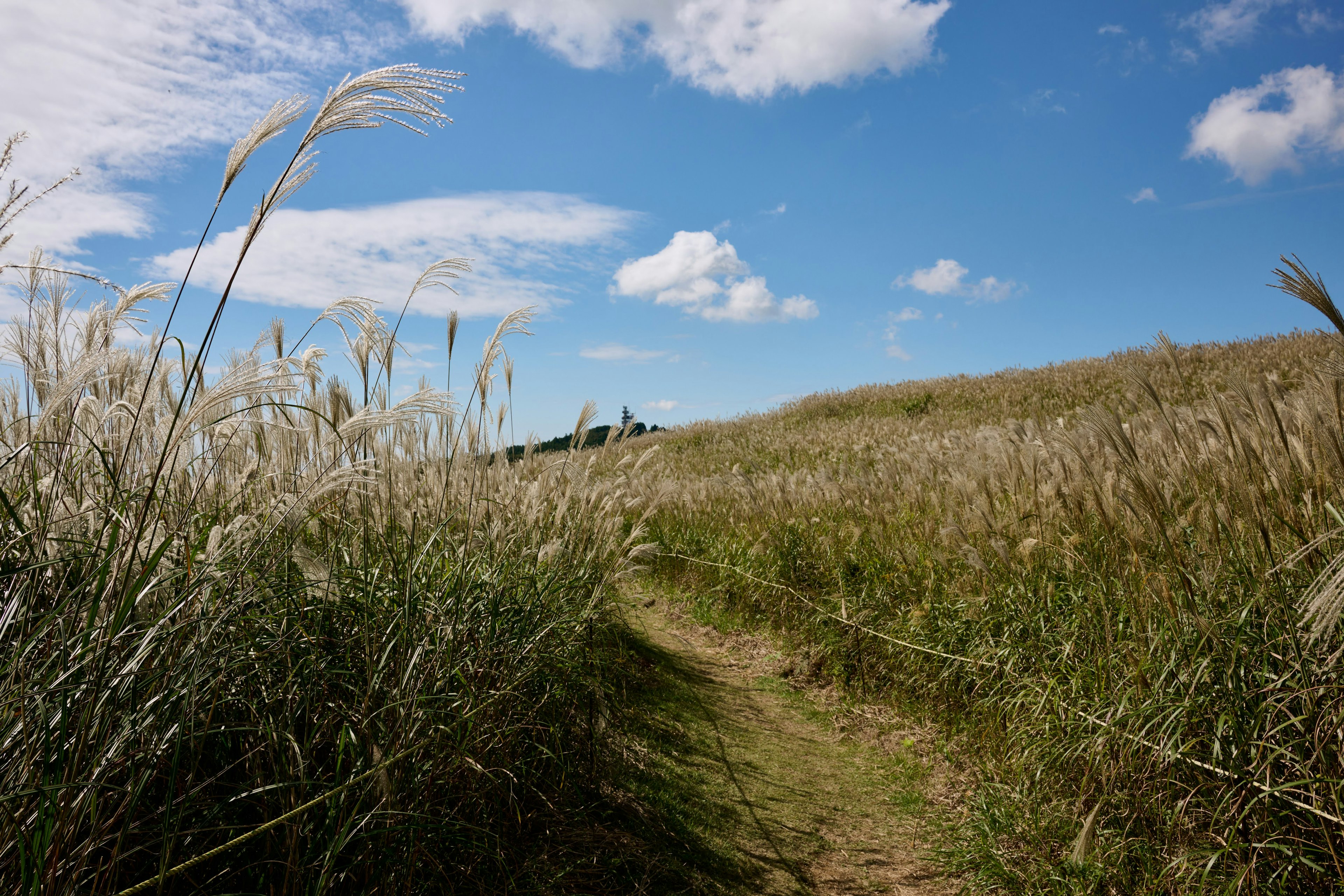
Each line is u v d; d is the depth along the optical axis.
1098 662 3.68
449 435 4.64
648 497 8.61
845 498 7.82
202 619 2.07
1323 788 2.56
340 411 3.30
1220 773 2.78
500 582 3.87
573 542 4.97
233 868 2.20
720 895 3.17
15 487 2.59
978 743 4.38
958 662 4.84
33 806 1.74
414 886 2.53
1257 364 17.12
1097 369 23.17
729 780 4.34
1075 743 3.53
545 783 3.53
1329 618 1.84
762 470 14.85
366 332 3.37
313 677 2.61
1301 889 2.51
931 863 3.60
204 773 2.37
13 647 1.99
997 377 27.75
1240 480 3.18
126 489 2.44
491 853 2.73
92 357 2.21
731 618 7.66
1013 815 3.50
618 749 4.22
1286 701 2.77
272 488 3.34
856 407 27.34
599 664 4.73
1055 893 2.99
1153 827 3.07
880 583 6.15
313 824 2.29
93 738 1.85
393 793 2.35
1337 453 2.81
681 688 5.74
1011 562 4.68
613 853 3.24
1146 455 4.86
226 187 1.92
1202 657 3.14
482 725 3.13
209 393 1.94
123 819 2.04
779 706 5.75
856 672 5.87
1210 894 2.66
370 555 3.67
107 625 1.90
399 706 2.64
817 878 3.44
